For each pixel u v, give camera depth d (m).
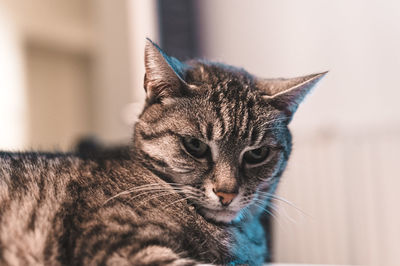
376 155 0.57
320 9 0.61
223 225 0.32
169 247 0.28
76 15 0.91
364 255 0.59
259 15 0.66
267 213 0.36
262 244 0.36
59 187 0.30
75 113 0.94
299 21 0.63
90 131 0.93
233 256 0.32
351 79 0.59
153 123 0.32
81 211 0.29
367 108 0.58
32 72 0.88
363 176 0.59
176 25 0.75
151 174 0.32
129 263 0.26
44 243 0.28
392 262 0.57
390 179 0.57
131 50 0.84
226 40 0.70
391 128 0.56
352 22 0.58
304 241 0.62
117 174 0.31
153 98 0.32
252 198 0.33
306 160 0.63
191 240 0.30
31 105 0.88
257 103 0.33
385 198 0.57
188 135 0.31
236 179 0.31
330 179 0.61
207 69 0.35
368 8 0.57
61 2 0.88
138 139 0.33
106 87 0.90
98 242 0.27
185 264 0.27
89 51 0.93
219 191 0.31
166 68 0.31
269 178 0.33
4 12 0.80
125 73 0.86
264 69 0.66
